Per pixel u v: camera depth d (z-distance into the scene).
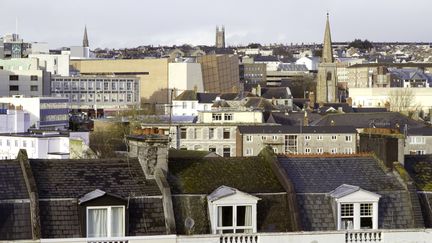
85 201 82.56
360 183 92.50
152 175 89.50
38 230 80.62
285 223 87.56
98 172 89.00
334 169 94.44
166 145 90.12
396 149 96.38
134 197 85.81
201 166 91.88
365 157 97.00
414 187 91.38
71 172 88.44
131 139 94.00
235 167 92.50
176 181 89.38
